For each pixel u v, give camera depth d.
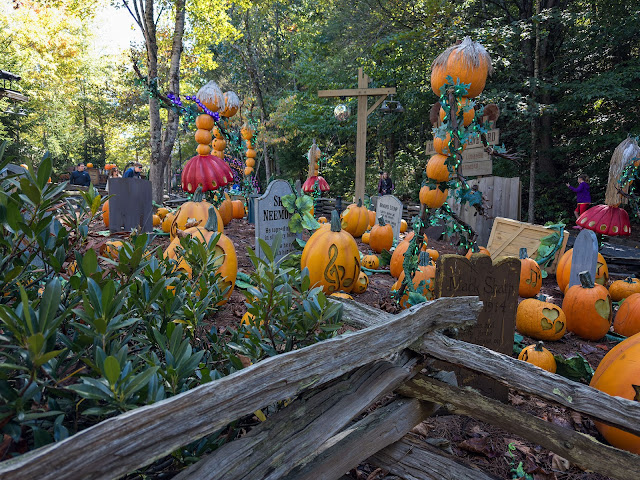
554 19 14.99
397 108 17.31
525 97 15.52
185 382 1.75
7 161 1.59
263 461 1.53
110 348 1.43
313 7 25.16
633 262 8.79
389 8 20.11
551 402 2.14
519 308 4.95
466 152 10.66
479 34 15.27
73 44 28.36
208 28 17.72
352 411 1.84
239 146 10.47
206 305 2.20
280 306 2.04
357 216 10.08
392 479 2.24
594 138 16.66
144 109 36.66
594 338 4.91
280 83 29.73
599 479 2.54
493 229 8.64
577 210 13.74
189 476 1.37
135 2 14.17
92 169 30.66
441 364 3.09
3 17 22.22
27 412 1.19
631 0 15.80
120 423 1.09
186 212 5.92
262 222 6.39
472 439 2.78
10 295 1.66
